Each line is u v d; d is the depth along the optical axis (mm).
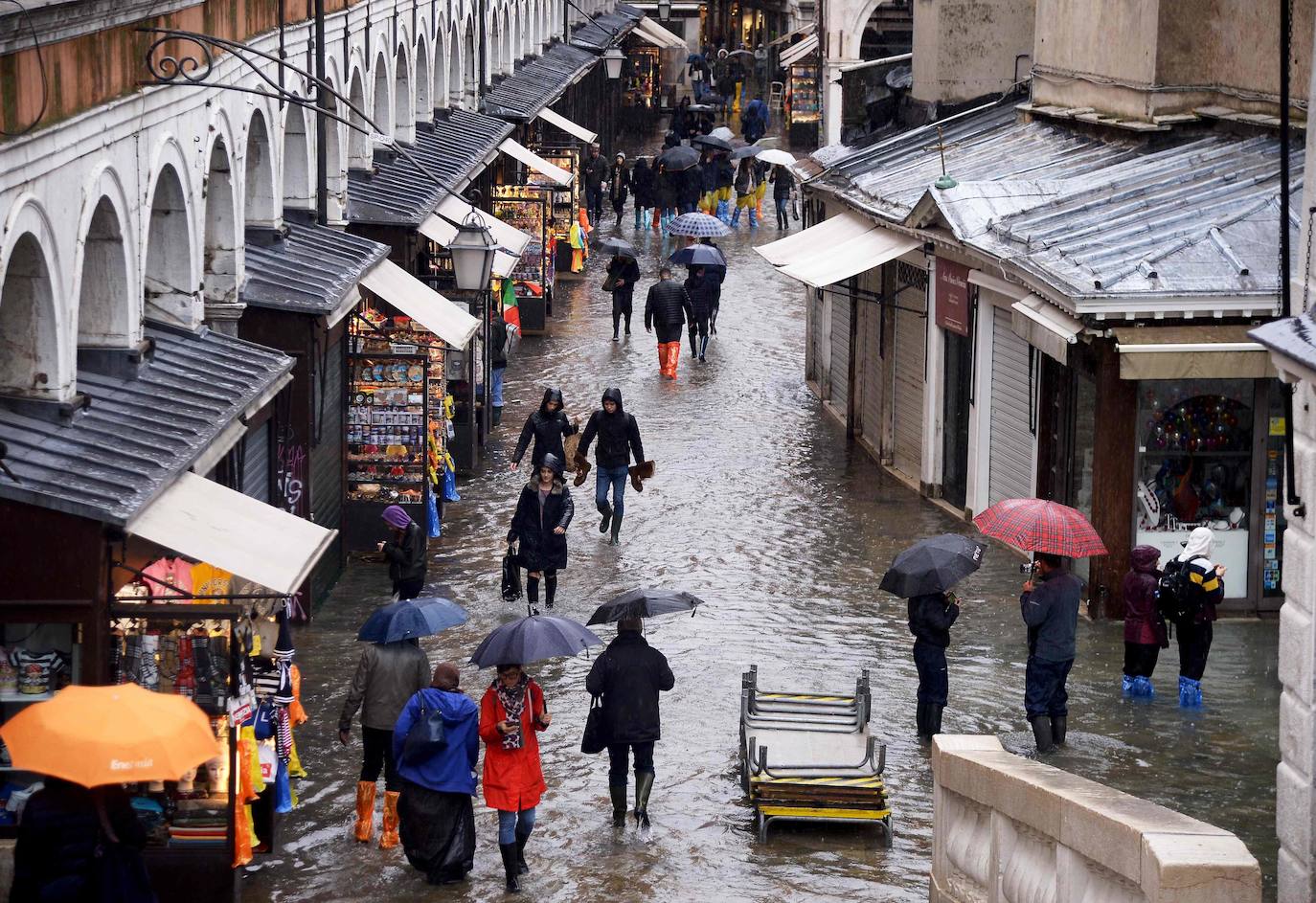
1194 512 48906
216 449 36031
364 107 67750
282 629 33844
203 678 31000
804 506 62000
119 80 35438
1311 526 30578
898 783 37812
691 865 33906
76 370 34375
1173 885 19812
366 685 34562
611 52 157000
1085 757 39188
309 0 56094
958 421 61656
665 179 130000
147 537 30594
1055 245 50594
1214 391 48312
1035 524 39531
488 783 32625
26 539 29641
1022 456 55469
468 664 45250
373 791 34875
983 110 77875
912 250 62375
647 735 35094
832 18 154875
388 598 51031
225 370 39375
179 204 40719
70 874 24672
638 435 56594
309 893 32562
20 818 29688
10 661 30125
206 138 42531
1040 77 71875
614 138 174750
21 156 29562
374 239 63719
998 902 26000
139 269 37312
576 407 76938
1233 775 38469
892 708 42344
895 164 72438
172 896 30969
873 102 92375
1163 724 41375
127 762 23547
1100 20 64500
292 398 47469
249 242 51438
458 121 92625
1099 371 48031
